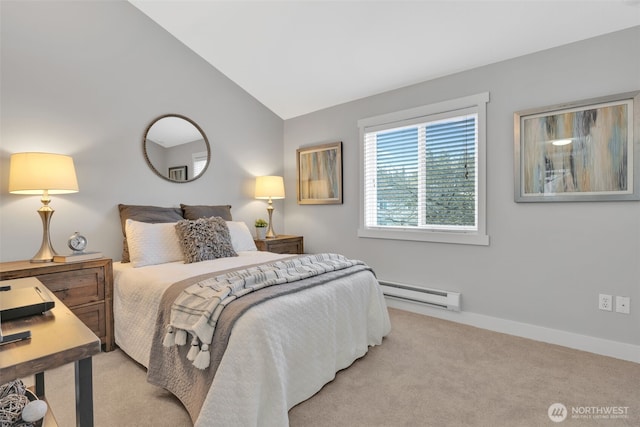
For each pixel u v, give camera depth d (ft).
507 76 8.59
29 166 7.07
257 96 13.12
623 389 5.98
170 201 10.61
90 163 8.84
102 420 5.12
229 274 6.26
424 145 10.37
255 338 4.72
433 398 5.73
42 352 2.80
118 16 9.32
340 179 12.31
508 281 8.70
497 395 5.81
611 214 7.28
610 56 7.20
